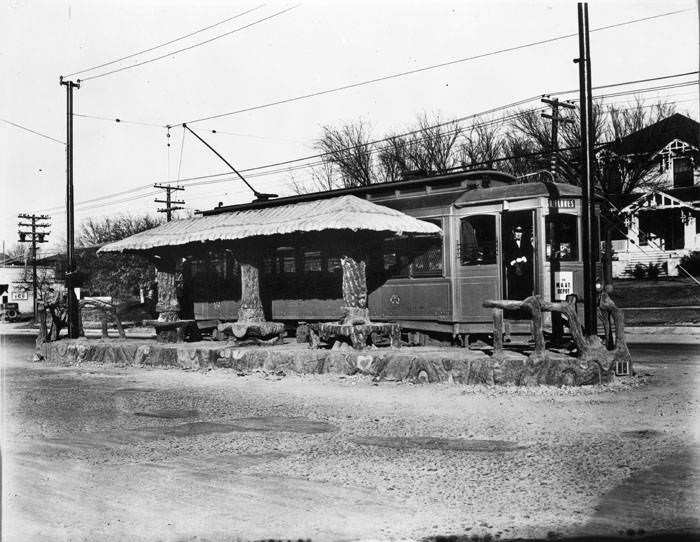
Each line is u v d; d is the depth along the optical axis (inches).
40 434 399.2
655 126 1536.7
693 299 1327.5
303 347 693.3
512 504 247.4
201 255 916.6
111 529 229.6
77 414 468.1
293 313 799.1
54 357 888.3
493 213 649.0
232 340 741.9
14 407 499.8
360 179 1866.4
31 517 243.3
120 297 2445.9
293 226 661.3
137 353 787.4
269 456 333.7
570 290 623.8
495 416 411.8
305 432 389.7
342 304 753.6
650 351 797.9
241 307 746.2
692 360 691.4
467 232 668.7
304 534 221.6
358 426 401.1
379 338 668.1
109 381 655.1
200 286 916.0
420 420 410.3
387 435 374.0
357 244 654.5
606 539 210.7
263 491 272.2
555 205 621.9
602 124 1489.9
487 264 652.1
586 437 348.5
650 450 317.7
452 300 670.5
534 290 621.9
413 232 664.4
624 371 521.3
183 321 840.3
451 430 379.9
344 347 637.9
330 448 347.3
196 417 448.5
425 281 694.5
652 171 1569.9
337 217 634.8
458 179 692.7
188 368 725.9
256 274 746.8
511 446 337.4
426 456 324.5
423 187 719.1
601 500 248.1
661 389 493.4
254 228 709.3
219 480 290.2
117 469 312.5
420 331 705.6
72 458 336.5
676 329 1090.7
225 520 237.1
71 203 983.6
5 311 2716.5
